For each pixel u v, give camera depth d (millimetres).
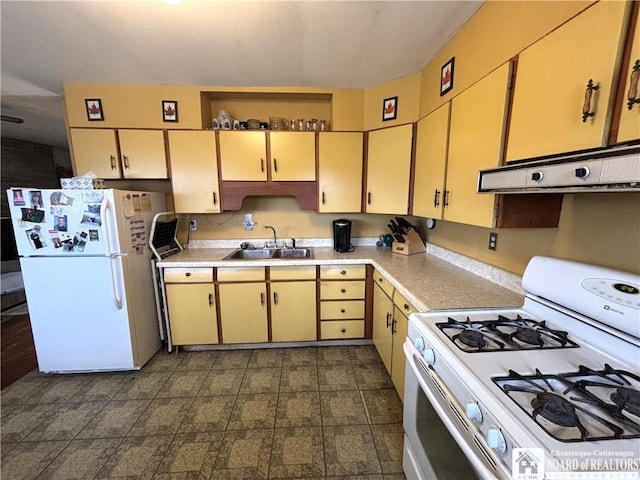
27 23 1528
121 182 2666
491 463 664
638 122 663
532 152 1011
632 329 839
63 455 1494
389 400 1884
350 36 1676
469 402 767
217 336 2459
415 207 2209
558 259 1126
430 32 1634
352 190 2574
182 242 2848
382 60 1983
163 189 2727
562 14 963
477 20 1436
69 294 2051
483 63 1394
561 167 735
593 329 965
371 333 2521
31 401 1896
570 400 704
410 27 1584
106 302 2078
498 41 1281
